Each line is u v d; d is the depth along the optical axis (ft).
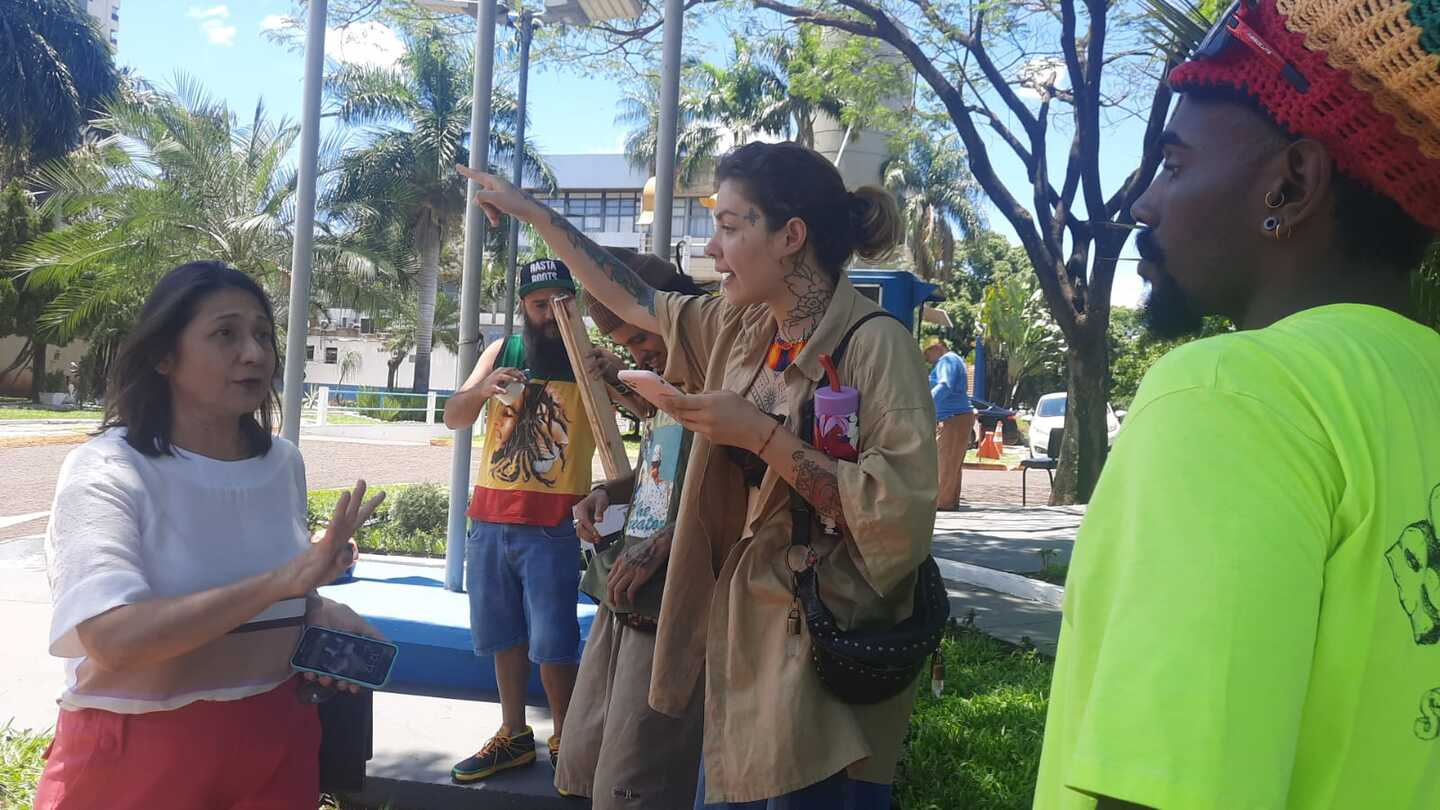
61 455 58.49
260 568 6.88
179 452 6.73
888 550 6.31
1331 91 3.10
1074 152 44.04
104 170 70.28
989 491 58.49
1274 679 2.56
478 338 17.65
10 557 25.14
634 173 159.84
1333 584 2.76
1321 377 2.87
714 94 98.63
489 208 9.30
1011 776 12.44
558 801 11.44
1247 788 2.49
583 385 10.76
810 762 6.41
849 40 46.85
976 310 146.10
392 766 12.26
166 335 6.59
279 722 6.91
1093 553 3.01
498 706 14.43
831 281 7.25
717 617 6.95
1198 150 3.45
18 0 105.70
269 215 67.92
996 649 18.66
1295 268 3.35
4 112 105.60
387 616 14.99
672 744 8.57
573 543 12.05
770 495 6.84
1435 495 2.89
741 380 7.60
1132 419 3.02
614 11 19.38
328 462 58.75
